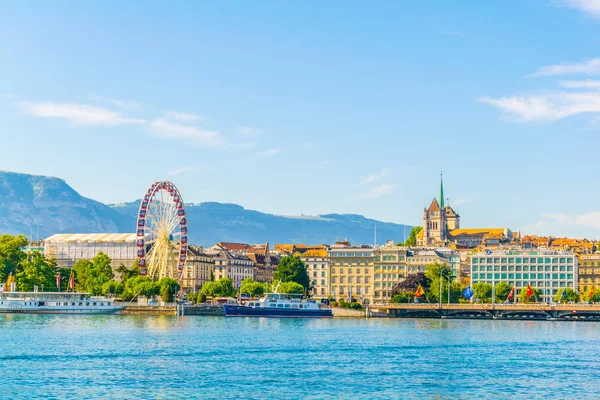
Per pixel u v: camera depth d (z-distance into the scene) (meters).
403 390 142.25
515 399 135.75
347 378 153.75
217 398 131.75
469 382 151.75
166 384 143.12
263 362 172.75
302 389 141.12
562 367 173.25
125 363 166.50
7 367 158.00
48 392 133.88
